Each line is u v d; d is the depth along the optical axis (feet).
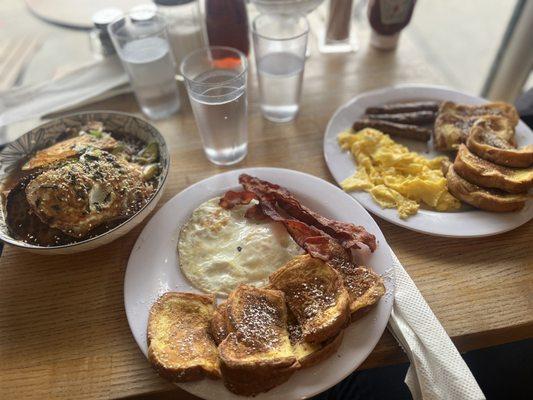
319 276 2.02
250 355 1.73
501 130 2.78
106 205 2.27
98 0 4.36
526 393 2.71
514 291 2.18
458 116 2.94
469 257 2.31
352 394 2.83
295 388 1.76
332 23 3.73
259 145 3.02
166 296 2.03
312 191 2.51
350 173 2.69
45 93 3.32
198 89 2.52
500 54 4.68
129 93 3.48
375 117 3.04
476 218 2.40
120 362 1.99
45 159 2.51
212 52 2.89
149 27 3.16
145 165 2.60
